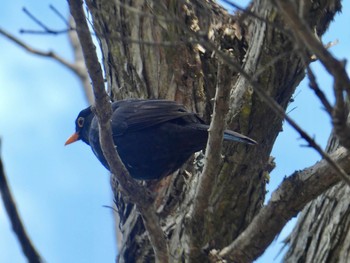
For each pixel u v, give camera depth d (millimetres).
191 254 10445
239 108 11438
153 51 12984
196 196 9906
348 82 6266
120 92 13570
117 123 12898
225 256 10016
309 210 11039
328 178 9344
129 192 9844
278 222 9648
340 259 10297
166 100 12883
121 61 13336
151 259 12188
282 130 11789
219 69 8727
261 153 11625
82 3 8508
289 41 10734
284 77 11156
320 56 6156
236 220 11547
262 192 11836
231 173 11508
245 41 12672
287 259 10852
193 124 12570
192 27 12469
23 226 6488
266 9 10672
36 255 6500
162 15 12352
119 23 12961
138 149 12812
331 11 10828
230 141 11383
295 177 9523
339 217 10578
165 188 12508
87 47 8805
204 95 12953
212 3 12961
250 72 11156
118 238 12633
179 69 12953
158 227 9844
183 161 12719
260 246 9836
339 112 6469
